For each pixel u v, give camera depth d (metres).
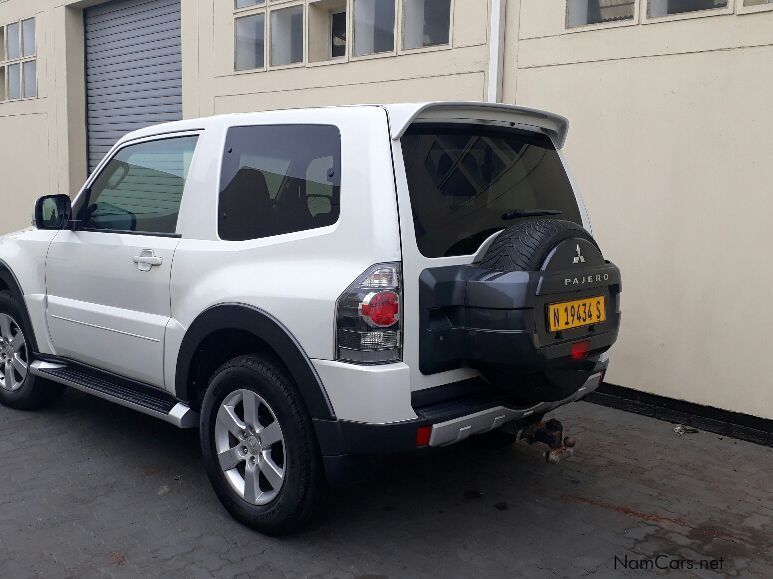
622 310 5.38
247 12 7.86
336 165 3.23
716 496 4.07
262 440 3.41
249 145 3.65
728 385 4.94
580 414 5.41
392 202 3.03
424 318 3.06
